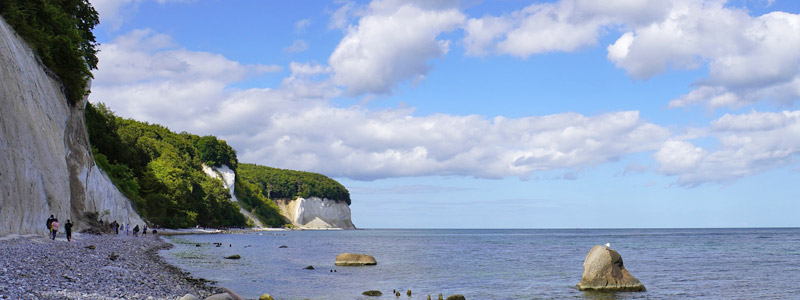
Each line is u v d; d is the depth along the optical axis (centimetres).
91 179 6544
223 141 19888
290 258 4809
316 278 3209
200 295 2067
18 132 3594
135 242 5353
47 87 4722
